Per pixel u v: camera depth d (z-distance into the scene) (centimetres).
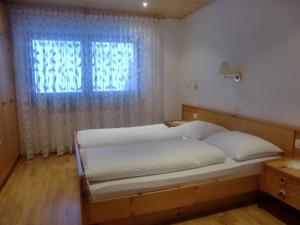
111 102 425
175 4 374
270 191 223
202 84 401
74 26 389
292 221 221
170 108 476
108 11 404
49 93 395
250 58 295
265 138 272
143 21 428
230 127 327
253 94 294
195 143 263
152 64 446
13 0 351
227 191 226
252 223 218
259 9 277
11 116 345
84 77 405
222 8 339
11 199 263
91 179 189
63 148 412
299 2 231
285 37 247
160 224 216
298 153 236
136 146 254
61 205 251
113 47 416
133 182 195
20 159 388
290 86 246
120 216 193
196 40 409
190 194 211
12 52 368
